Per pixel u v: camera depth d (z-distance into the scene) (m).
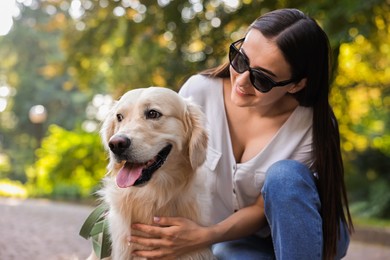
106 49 12.26
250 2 9.53
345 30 7.21
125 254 2.99
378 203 13.20
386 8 7.83
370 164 14.32
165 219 2.94
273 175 2.84
